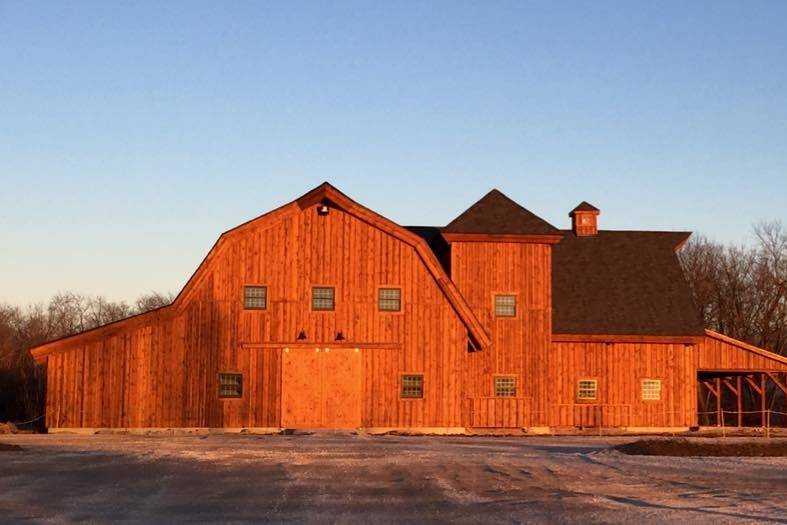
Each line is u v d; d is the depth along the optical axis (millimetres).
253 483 21469
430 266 40875
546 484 21688
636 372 45938
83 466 24719
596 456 28625
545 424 44094
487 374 44094
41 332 84625
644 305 47406
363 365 40625
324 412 40312
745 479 23000
